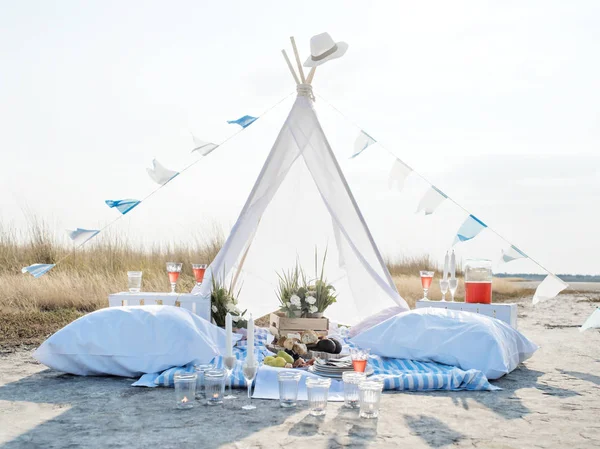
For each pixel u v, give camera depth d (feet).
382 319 18.85
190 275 34.40
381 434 10.43
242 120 18.35
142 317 15.24
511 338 16.29
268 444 9.81
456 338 15.44
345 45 17.69
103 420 11.23
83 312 27.45
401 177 17.85
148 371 14.83
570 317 31.14
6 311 26.66
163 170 17.24
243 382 13.83
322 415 11.56
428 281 18.95
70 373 15.46
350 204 19.26
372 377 13.83
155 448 9.61
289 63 20.27
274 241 21.11
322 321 17.97
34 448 9.64
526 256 16.24
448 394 13.60
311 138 19.65
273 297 21.50
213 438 10.12
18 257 32.32
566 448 9.85
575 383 14.93
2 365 16.98
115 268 33.58
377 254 19.16
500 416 11.74
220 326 18.43
